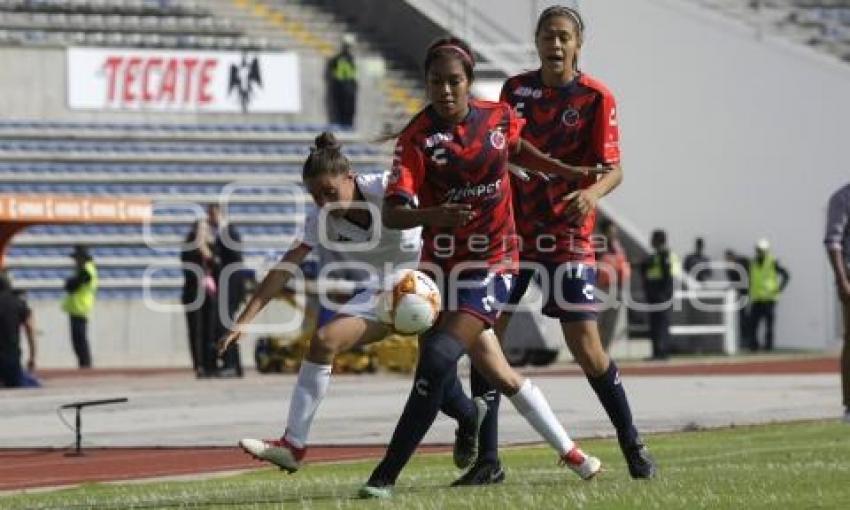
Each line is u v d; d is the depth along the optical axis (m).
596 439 51.84
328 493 34.91
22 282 111.75
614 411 36.00
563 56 35.94
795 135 122.69
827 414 60.31
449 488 35.16
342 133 129.38
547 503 31.02
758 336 123.06
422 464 45.12
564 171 34.09
